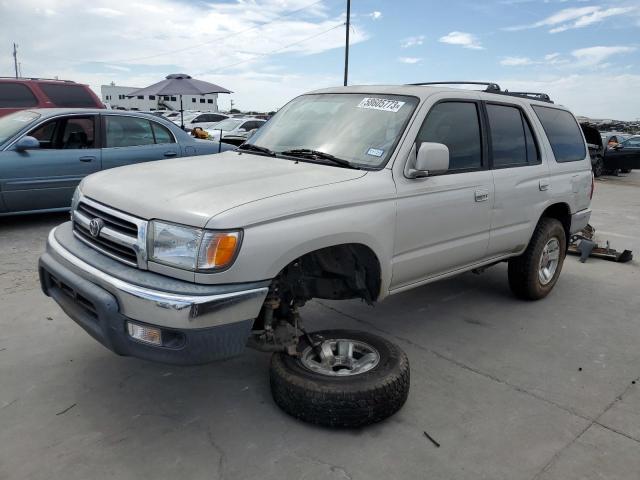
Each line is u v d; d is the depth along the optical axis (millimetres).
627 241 8039
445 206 3619
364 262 3299
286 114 4258
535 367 3734
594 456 2762
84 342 3766
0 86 9109
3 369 3365
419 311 4715
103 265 2727
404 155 3383
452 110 3859
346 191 3002
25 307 4320
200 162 3521
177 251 2523
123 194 2842
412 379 3494
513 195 4258
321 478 2521
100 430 2809
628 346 4148
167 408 3041
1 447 2631
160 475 2496
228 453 2672
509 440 2869
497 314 4715
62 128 7066
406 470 2600
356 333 3309
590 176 5398
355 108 3836
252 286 2586
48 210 6895
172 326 2443
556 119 5105
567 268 6316
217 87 15805
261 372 3498
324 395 2799
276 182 2943
